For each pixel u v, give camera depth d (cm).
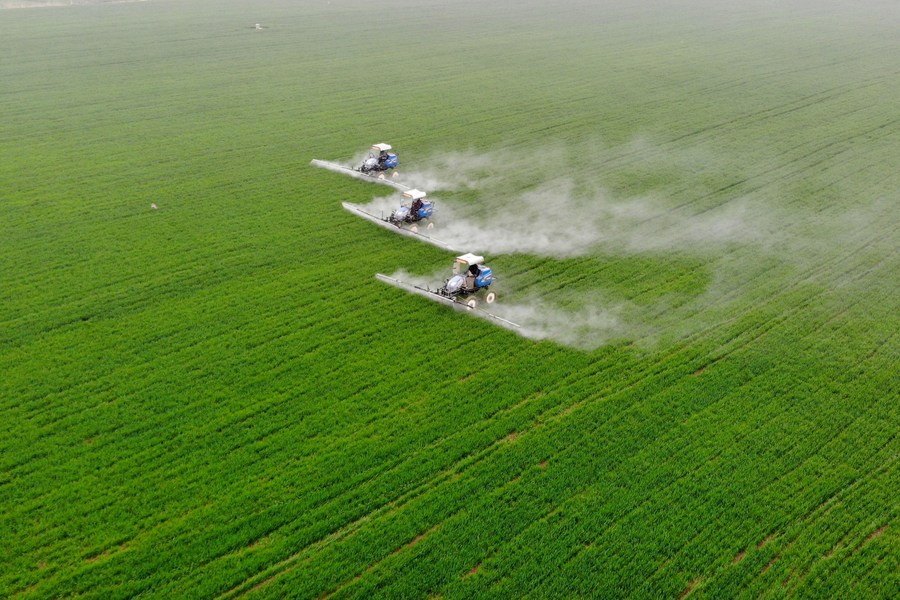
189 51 12062
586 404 3794
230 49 12288
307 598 2742
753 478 3322
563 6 17550
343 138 7962
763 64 11738
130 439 3478
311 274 5038
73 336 4259
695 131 8406
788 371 4072
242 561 2875
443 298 4694
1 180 6544
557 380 3991
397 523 3055
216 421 3606
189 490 3198
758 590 2820
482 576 2830
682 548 2981
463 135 8175
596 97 9788
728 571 2884
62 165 6962
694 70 11319
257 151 7475
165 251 5300
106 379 3897
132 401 3738
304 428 3578
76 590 2748
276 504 3134
